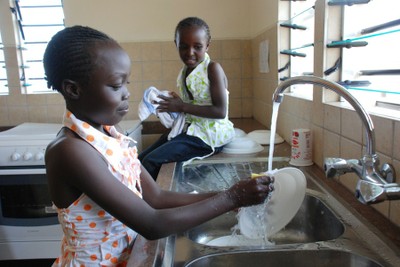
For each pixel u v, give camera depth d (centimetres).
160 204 86
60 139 65
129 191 65
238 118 254
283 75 175
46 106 249
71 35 61
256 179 70
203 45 141
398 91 89
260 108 225
